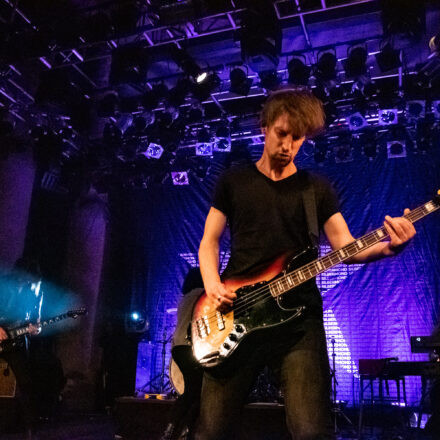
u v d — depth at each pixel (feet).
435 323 26.73
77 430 18.72
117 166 32.12
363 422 23.94
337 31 24.70
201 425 5.34
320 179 5.90
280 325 5.22
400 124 27.55
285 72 25.81
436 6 23.56
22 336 14.74
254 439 13.69
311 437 4.52
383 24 20.94
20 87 27.50
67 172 31.19
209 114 27.68
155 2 22.74
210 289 5.57
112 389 28.50
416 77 24.08
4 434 17.07
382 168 30.04
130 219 34.30
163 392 27.04
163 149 29.14
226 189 6.06
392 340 27.17
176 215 33.73
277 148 5.69
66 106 27.71
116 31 23.45
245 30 21.63
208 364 5.42
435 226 27.99
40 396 23.75
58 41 24.20
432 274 27.45
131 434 15.31
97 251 33.19
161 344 30.94
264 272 5.56
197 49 26.55
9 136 28.91
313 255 5.57
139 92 28.09
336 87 24.26
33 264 15.87
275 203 5.71
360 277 28.63
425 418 23.59
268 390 21.01
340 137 28.35
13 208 29.40
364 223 29.53
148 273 32.94
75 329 30.91
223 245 29.17
